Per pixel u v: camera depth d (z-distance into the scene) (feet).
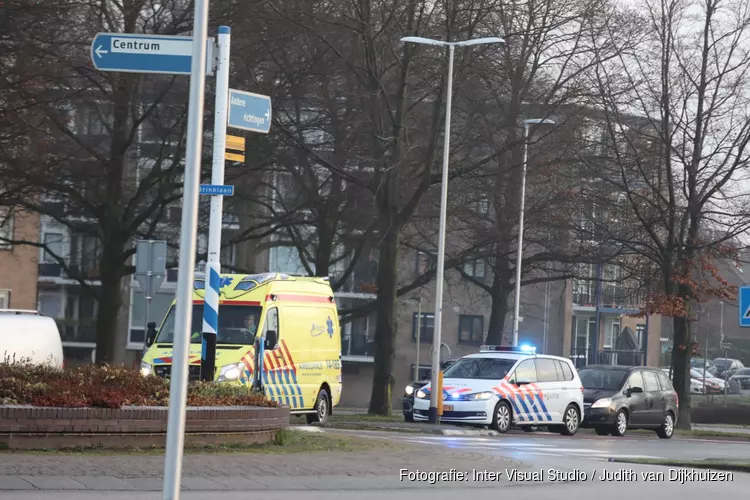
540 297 499.51
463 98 273.13
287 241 309.22
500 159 286.46
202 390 118.21
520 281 302.66
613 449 159.63
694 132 286.66
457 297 489.26
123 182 257.96
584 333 536.42
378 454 116.78
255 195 272.92
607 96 280.72
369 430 182.91
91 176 241.55
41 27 203.00
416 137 271.08
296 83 244.42
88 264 399.85
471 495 89.45
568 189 300.81
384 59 256.52
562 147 289.74
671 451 161.68
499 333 317.42
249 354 159.94
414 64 253.65
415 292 380.58
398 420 229.25
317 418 177.27
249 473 91.91
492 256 304.50
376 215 267.80
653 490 100.12
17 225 377.71
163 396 108.37
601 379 221.46
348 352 488.85
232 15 229.04
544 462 122.42
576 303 523.29
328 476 95.35
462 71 250.37
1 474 79.82
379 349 255.91
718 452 162.71
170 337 166.40
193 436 105.60
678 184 290.35
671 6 282.97
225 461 97.66
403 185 274.16
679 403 293.64
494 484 99.86
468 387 196.24
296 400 169.89
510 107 285.43
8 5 194.18
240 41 235.81
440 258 228.43
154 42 61.11
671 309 284.41
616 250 305.94
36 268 420.77
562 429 206.28
